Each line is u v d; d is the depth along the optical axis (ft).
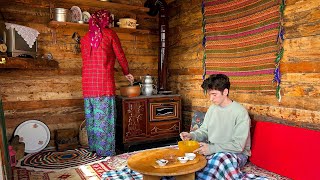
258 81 10.31
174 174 6.03
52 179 9.09
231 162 7.42
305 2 8.64
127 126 12.73
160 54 14.71
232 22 11.39
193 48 13.96
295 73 8.99
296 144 8.04
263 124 9.25
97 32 11.30
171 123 13.89
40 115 13.28
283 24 9.30
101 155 11.76
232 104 8.52
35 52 12.28
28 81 12.95
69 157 11.73
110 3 13.69
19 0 12.57
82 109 14.29
